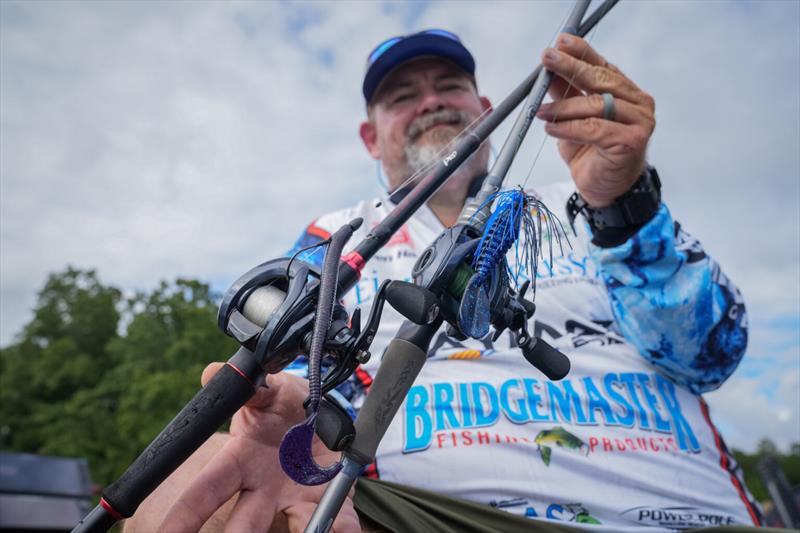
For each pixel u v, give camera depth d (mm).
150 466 941
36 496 9391
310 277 981
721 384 1846
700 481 1671
